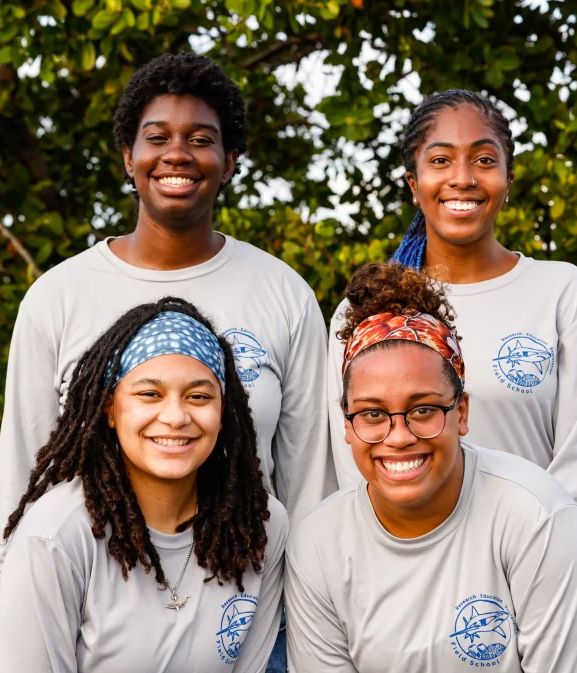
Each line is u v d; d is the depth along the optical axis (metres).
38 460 3.56
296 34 6.96
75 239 7.27
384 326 3.39
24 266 7.06
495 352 4.05
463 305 4.16
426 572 3.42
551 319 4.09
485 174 4.17
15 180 7.16
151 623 3.36
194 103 4.01
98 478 3.42
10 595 3.27
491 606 3.37
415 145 4.29
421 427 3.32
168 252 4.06
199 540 3.49
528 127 6.52
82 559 3.32
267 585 3.68
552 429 4.12
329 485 4.19
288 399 4.11
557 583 3.34
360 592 3.49
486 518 3.41
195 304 4.01
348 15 6.40
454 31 6.23
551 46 6.51
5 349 6.71
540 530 3.33
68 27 6.39
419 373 3.31
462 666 3.38
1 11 6.23
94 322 3.96
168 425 3.37
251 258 4.16
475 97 4.23
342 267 6.17
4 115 7.18
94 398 3.44
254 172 7.76
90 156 7.83
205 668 3.45
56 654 3.27
